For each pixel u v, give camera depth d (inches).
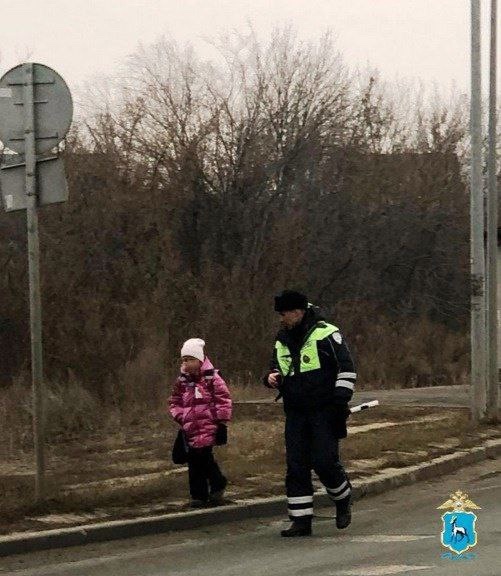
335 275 2139.5
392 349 1937.7
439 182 2406.5
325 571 506.6
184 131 2021.4
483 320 1128.2
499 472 911.0
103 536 606.5
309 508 622.2
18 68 646.5
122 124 2015.3
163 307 1563.7
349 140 2198.6
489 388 1157.7
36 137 642.8
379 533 627.8
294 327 617.6
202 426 669.9
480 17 1102.4
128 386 1278.3
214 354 1626.5
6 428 1037.2
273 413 1230.3
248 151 2026.3
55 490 700.0
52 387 1213.1
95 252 1587.1
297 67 2117.4
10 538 571.8
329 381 611.2
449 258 2385.6
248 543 603.5
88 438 1037.2
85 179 1770.4
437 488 829.8
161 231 1732.3
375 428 1096.8
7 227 1449.3
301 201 2121.1
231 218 1972.2
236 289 1713.8
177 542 610.2
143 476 786.8
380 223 2250.2
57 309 1341.0
